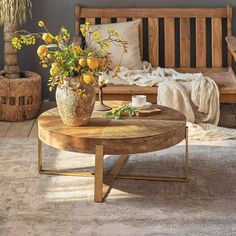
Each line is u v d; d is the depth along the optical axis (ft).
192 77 23.31
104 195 17.92
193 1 25.04
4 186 18.51
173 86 22.34
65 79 18.04
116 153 17.57
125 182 18.72
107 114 19.04
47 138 18.10
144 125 18.33
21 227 16.55
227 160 20.11
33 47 25.39
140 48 24.99
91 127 18.21
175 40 25.36
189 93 22.50
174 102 22.24
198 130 21.74
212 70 24.88
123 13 24.88
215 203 17.61
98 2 25.11
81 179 18.92
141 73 23.91
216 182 18.72
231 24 24.72
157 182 18.72
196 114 22.61
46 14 25.20
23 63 25.48
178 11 24.81
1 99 23.31
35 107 23.67
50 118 18.88
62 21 25.26
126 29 24.41
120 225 16.61
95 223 16.70
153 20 24.88
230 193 18.12
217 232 16.31
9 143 21.43
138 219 16.87
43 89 25.70
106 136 17.58
